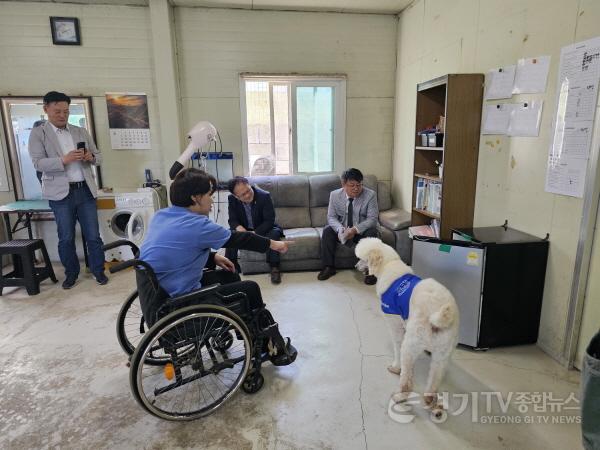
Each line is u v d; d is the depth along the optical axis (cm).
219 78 413
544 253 215
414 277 184
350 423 170
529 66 222
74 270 341
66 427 172
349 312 278
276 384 197
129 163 421
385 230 363
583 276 193
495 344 224
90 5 385
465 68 290
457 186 276
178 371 180
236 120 424
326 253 346
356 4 391
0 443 163
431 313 161
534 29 218
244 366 181
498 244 210
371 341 238
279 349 197
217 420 174
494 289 215
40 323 272
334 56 423
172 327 162
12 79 388
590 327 194
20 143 397
